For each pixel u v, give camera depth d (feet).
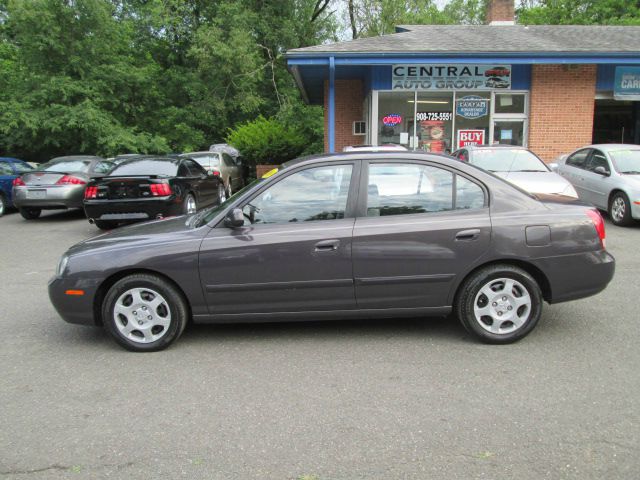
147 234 14.73
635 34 51.34
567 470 8.79
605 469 8.80
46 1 64.95
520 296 14.14
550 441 9.63
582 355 13.51
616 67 47.98
